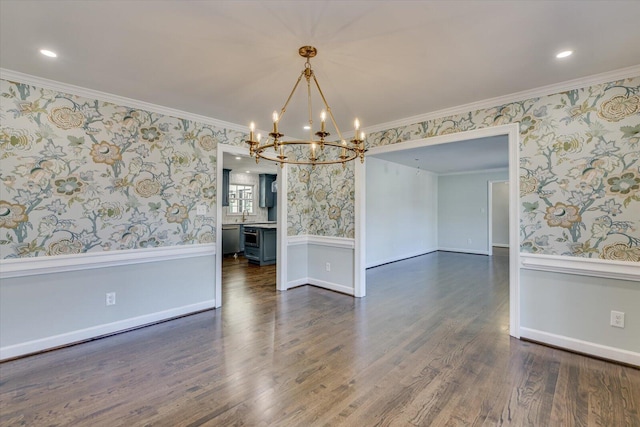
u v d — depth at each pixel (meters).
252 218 9.05
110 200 3.02
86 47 2.08
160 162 3.34
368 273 5.89
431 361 2.48
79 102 2.83
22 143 2.56
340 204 4.52
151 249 3.28
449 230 8.95
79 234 2.85
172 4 1.63
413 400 1.97
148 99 3.08
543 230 2.79
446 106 3.25
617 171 2.46
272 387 2.12
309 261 4.96
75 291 2.82
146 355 2.58
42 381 2.18
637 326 2.38
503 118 2.99
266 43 2.03
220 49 2.11
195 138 3.62
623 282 2.45
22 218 2.57
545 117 2.77
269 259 6.75
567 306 2.68
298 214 4.82
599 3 1.63
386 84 2.68
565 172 2.68
